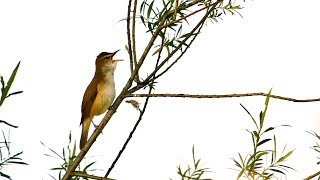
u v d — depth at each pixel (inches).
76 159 251.3
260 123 208.4
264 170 208.8
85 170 248.8
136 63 302.2
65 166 247.1
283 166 207.6
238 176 204.4
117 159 267.1
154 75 297.7
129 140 277.0
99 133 273.3
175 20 291.9
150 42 291.9
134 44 302.0
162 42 303.0
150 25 303.4
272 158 208.8
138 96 280.7
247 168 205.2
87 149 257.8
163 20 297.4
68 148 249.9
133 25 303.9
